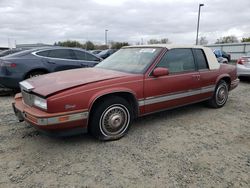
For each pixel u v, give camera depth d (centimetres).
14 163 296
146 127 423
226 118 482
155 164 297
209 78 502
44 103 305
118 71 404
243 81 1005
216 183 260
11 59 636
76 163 298
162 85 407
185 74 447
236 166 296
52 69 700
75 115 316
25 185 254
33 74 669
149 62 403
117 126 364
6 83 632
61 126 308
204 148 344
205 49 513
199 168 290
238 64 939
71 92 312
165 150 335
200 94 490
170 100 427
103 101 345
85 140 363
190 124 443
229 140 374
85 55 790
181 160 308
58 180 263
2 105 557
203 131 409
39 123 299
